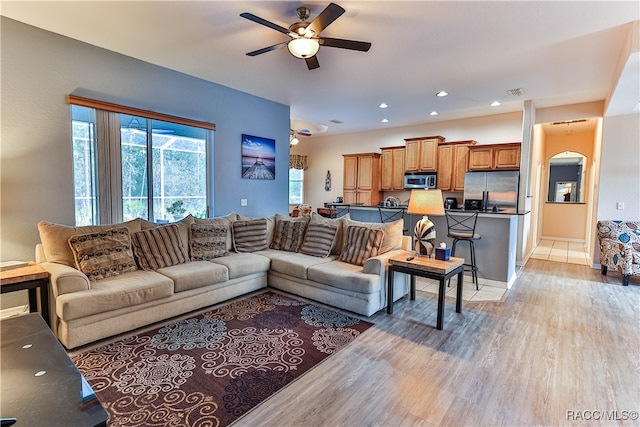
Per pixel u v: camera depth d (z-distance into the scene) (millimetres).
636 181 4965
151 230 3422
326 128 7922
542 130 7219
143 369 2242
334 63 3682
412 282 3730
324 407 1892
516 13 2576
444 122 7109
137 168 3875
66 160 3252
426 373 2252
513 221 4359
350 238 3797
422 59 3543
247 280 3730
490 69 3820
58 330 2492
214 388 2049
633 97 4008
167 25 2896
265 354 2477
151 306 2875
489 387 2102
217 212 4695
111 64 3496
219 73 4109
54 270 2547
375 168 7984
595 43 3088
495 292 4086
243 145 4969
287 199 5828
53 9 2650
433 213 3270
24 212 3037
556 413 1863
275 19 2781
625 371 2301
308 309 3381
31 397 1107
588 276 4910
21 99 2971
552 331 2945
